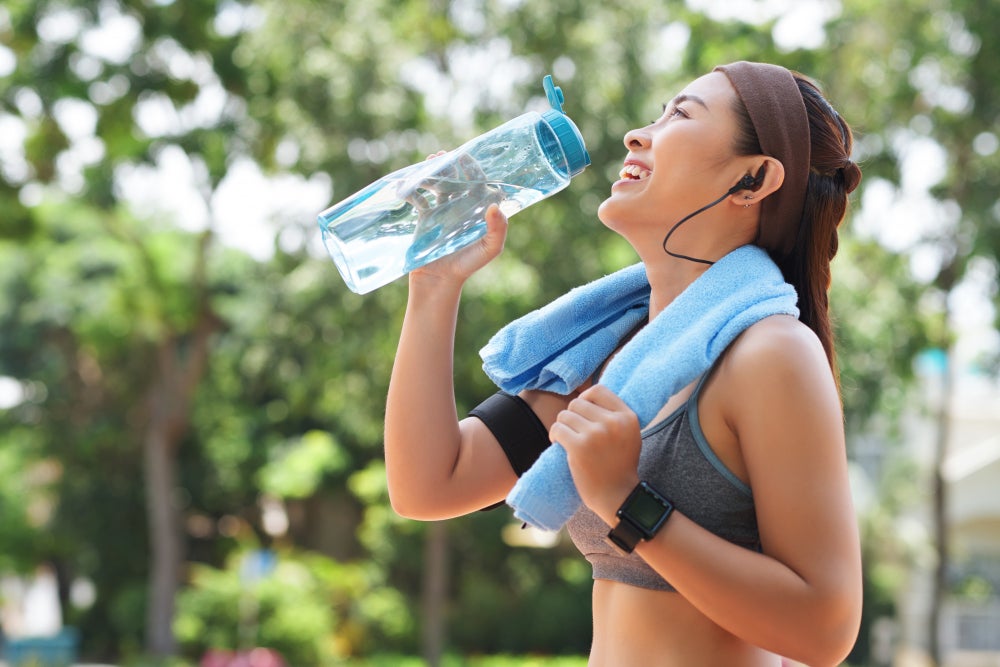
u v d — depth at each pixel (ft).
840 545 4.92
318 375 61.77
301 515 91.71
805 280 5.96
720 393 5.27
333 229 6.26
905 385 56.18
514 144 6.13
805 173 5.78
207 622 76.43
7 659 67.62
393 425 6.21
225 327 83.25
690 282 5.89
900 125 55.16
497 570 80.48
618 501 4.94
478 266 6.16
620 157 52.70
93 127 56.29
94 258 79.46
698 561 4.86
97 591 86.53
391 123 54.44
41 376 86.02
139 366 84.94
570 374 6.23
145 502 86.48
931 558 76.84
